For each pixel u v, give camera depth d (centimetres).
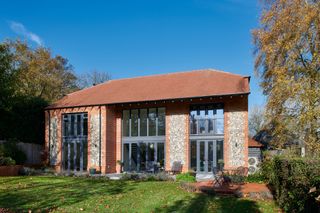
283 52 1916
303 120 1531
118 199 1125
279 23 1953
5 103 2522
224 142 2292
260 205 1037
